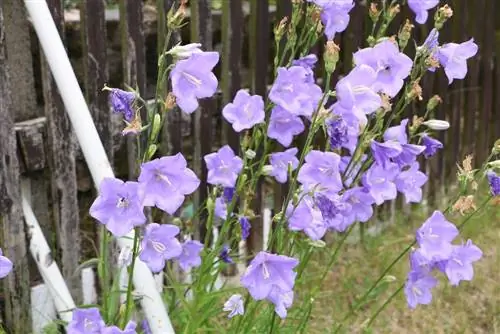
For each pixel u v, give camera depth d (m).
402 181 1.34
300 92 1.25
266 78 1.67
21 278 1.44
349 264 1.74
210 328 1.38
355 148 1.31
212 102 1.61
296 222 1.26
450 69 1.29
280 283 1.18
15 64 1.42
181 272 1.59
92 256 1.58
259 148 1.67
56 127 1.43
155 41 1.66
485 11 2.11
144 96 1.51
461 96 2.11
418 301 1.33
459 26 2.03
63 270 1.48
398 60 1.21
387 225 1.96
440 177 2.12
